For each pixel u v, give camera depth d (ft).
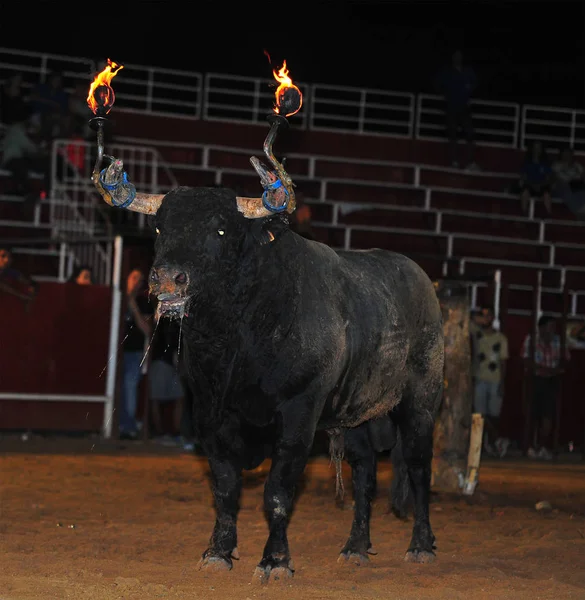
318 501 37.99
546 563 26.71
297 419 23.35
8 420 61.26
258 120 103.50
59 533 29.37
